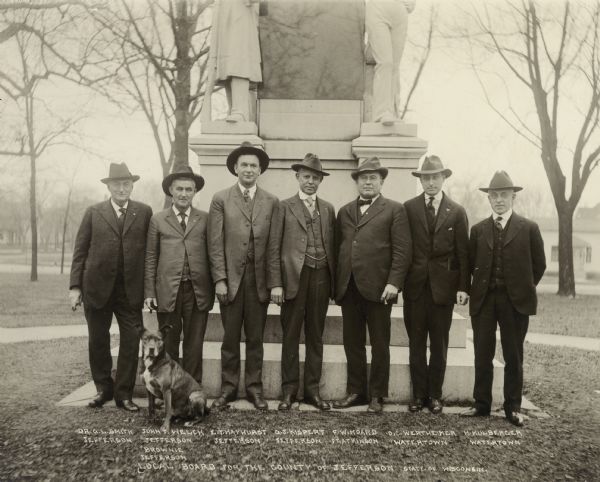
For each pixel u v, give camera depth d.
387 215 4.38
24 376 5.72
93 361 4.54
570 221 16.61
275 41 6.12
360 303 4.45
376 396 4.36
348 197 5.87
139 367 4.74
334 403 4.49
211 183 5.70
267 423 4.07
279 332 5.05
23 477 3.27
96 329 4.49
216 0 5.95
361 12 6.12
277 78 6.10
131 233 4.43
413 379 4.43
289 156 5.84
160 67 11.62
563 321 11.09
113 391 4.60
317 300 4.39
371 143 5.58
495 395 4.59
